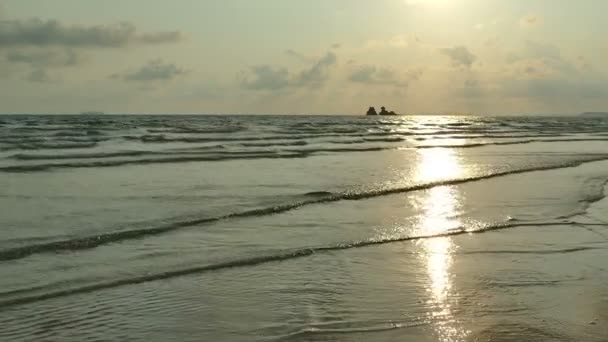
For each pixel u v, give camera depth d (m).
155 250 8.11
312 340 5.36
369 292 6.72
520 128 69.31
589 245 9.20
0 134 38.69
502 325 5.81
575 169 19.55
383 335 5.52
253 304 6.24
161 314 5.90
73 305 6.04
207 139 35.03
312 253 8.26
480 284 7.12
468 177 16.67
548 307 6.36
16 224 9.40
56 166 17.75
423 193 13.72
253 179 15.49
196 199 12.12
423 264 7.91
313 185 14.51
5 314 5.73
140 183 14.45
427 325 5.79
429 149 28.47
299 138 37.94
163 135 39.78
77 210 10.70
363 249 8.58
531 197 13.45
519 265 7.98
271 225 9.88
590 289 7.01
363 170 18.08
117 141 31.94
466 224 10.47
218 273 7.23
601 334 5.64
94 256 7.72
